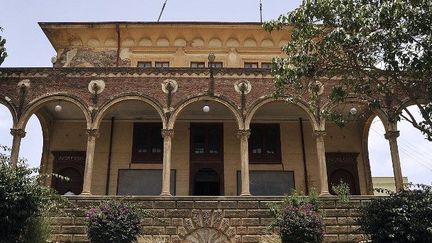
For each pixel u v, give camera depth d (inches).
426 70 633.6
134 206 856.9
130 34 1244.5
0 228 684.1
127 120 1184.2
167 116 991.6
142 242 860.6
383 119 986.7
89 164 960.3
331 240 884.6
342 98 745.0
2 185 690.8
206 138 1170.0
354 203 911.0
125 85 1015.0
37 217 749.3
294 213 821.9
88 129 983.0
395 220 719.7
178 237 892.6
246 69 1023.0
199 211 908.0
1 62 893.8
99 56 1234.0
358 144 1182.3
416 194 752.3
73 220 888.9
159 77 1019.9
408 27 626.2
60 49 1244.5
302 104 998.4
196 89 1010.7
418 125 644.7
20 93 1008.9
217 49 1251.8
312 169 1142.3
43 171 1136.8
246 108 997.8
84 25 1214.3
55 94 1006.4
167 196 920.9
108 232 786.2
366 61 689.6
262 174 1136.8
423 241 701.9
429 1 622.8
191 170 1139.9
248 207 912.3
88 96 1007.6
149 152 1159.0
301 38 705.0
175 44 1253.1
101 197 916.0
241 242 890.1
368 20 649.6
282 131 1178.0
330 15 673.6
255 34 1252.5
